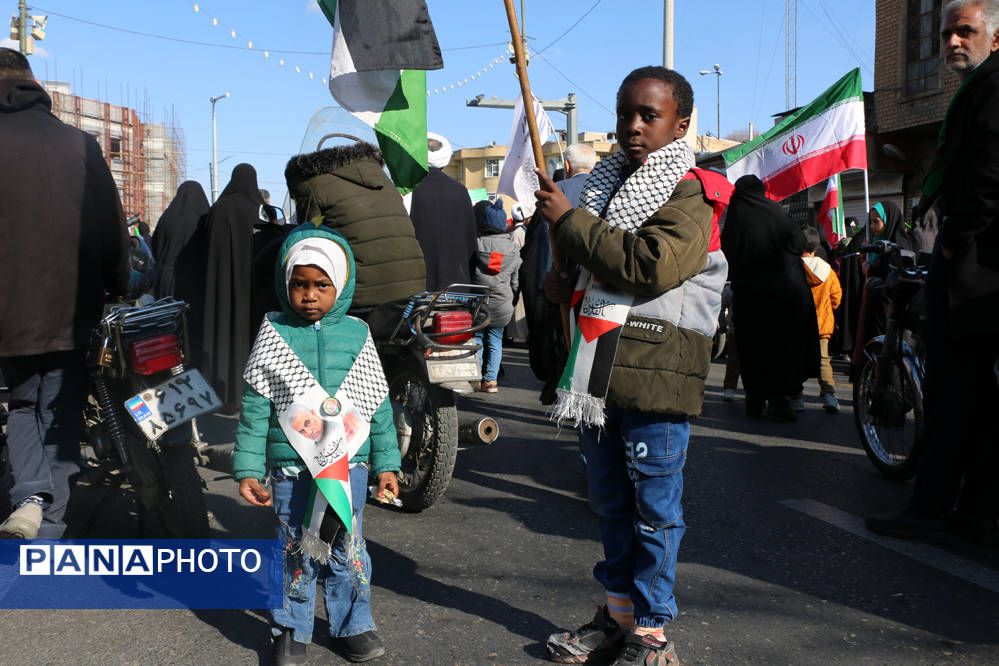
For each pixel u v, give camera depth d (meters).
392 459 2.94
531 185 9.71
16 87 3.69
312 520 2.74
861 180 17.22
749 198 6.50
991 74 3.58
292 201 4.59
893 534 4.02
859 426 5.30
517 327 11.99
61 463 3.77
